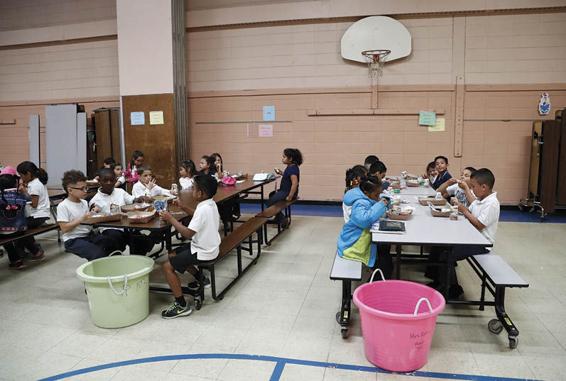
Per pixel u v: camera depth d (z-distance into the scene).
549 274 3.83
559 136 5.85
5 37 8.26
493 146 6.64
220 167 5.74
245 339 2.70
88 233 3.44
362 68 6.88
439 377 2.26
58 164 7.65
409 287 2.54
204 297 3.37
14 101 8.45
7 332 2.84
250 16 7.08
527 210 6.64
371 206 2.97
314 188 7.31
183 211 3.52
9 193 3.76
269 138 7.36
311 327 2.85
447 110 6.68
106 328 2.87
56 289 3.61
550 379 2.24
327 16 6.82
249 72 7.28
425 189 4.73
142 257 3.12
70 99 8.16
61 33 7.95
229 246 3.44
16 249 4.11
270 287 3.57
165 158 7.04
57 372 2.36
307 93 7.11
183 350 2.57
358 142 7.05
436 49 6.59
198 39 7.39
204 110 7.54
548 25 6.28
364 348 2.48
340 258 3.02
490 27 6.42
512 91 6.48
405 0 6.52
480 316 2.99
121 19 6.96
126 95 7.08
